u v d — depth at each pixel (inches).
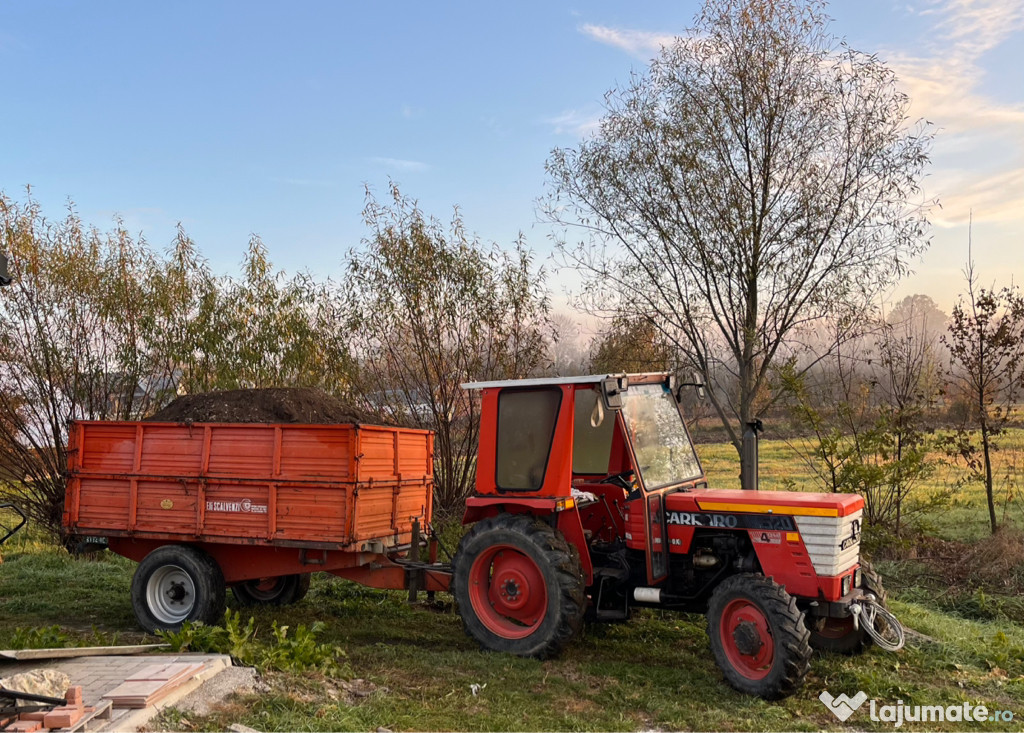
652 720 202.8
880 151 430.9
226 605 323.9
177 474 289.7
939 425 525.7
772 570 227.9
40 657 207.5
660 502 249.9
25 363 460.4
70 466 305.6
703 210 448.5
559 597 242.5
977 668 253.3
